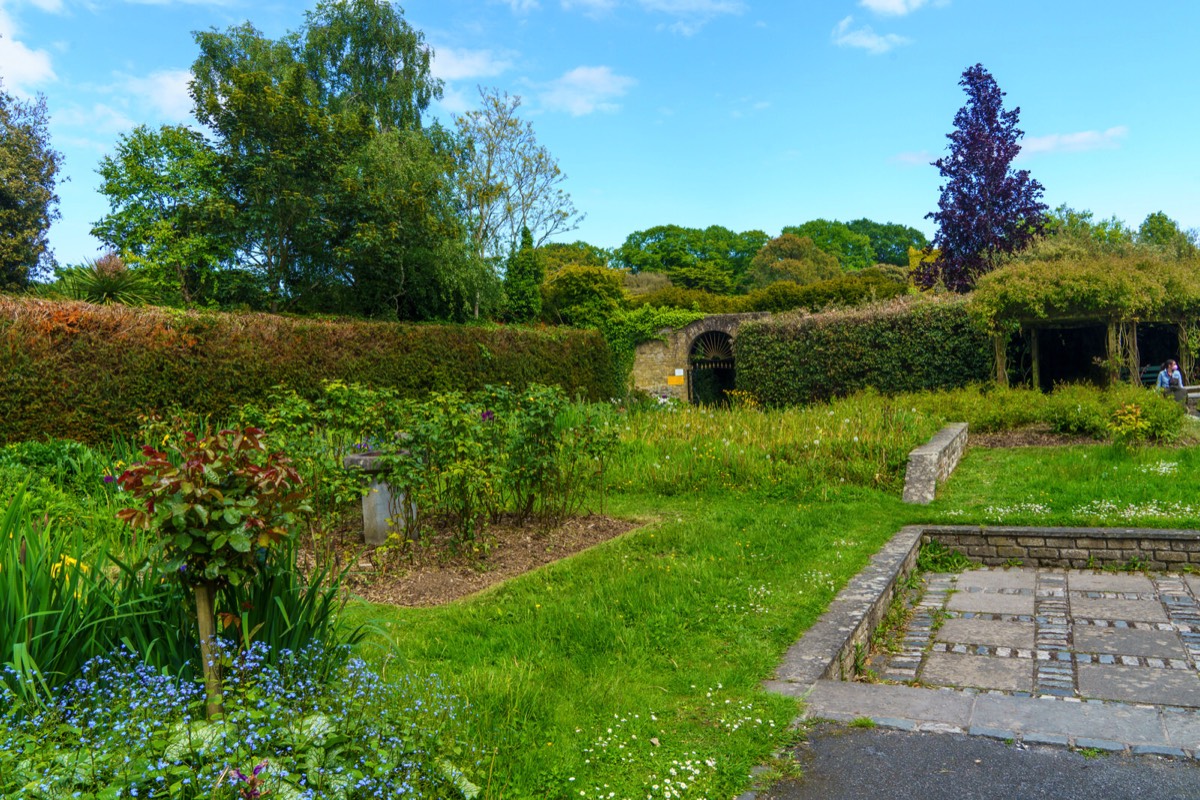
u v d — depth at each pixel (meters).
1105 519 7.90
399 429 7.55
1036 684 4.73
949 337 18.53
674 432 11.77
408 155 22.58
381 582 5.91
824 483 9.69
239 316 11.41
